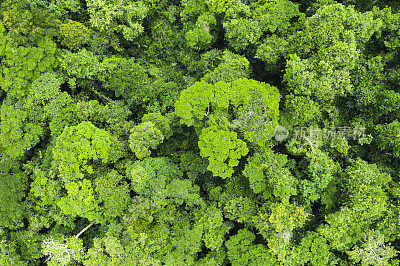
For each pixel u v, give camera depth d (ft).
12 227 59.36
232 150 52.26
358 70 66.13
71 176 55.06
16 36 60.29
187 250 54.80
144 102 71.77
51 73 64.03
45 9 67.36
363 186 53.16
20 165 64.18
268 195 55.62
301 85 56.03
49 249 54.29
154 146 60.85
